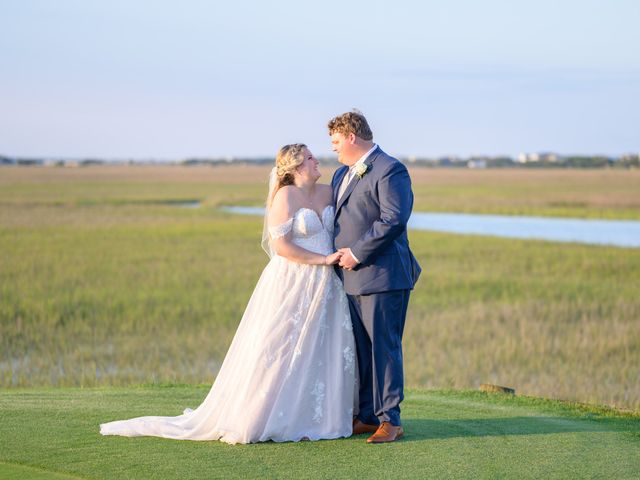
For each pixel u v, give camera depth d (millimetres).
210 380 9820
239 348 5566
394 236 5262
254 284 18562
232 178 108375
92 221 35844
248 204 53781
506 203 53531
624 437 5617
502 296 17188
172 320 14375
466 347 12352
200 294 16984
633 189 73062
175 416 5867
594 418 6316
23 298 15867
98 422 5777
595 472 4785
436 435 5562
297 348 5434
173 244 26969
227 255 24109
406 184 5379
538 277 20078
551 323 14250
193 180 98562
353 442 5355
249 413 5297
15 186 72125
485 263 22672
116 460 4848
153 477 4543
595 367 11125
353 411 5625
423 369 10719
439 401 6984
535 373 10773
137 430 5414
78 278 18781
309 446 5238
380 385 5379
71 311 14891
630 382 10227
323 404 5469
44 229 31438
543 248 26344
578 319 14828
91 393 7141
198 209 45188
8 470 4637
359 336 5566
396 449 5180
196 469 4707
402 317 5504
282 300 5504
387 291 5359
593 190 71125
